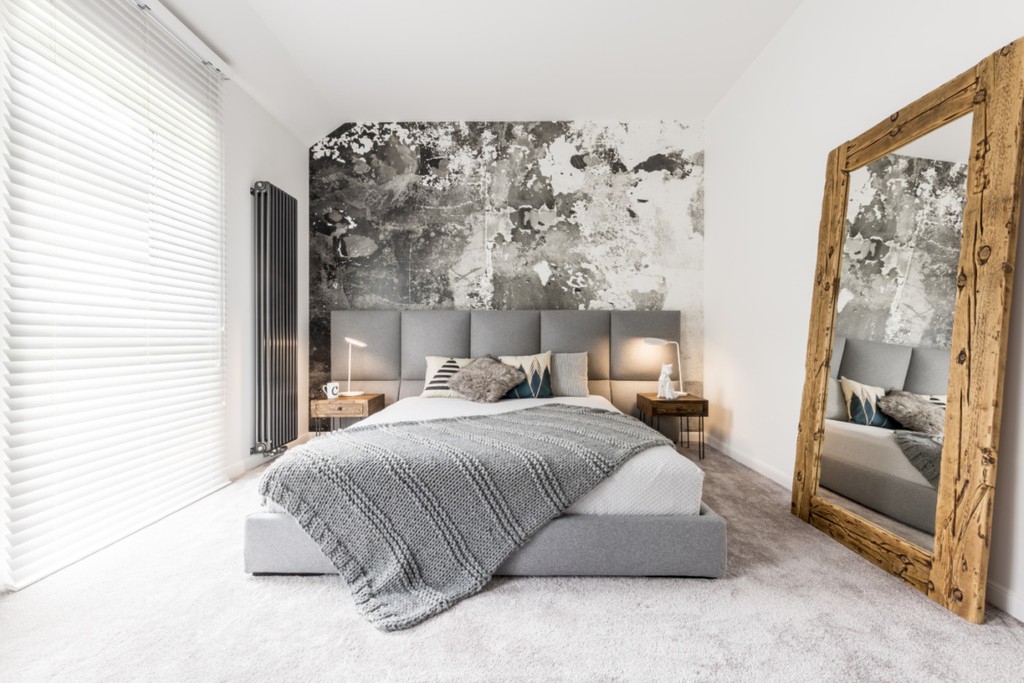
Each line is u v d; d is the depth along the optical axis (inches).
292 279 149.9
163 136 99.8
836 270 94.8
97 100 84.0
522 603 66.8
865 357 86.0
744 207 142.9
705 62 137.4
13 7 70.2
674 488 75.0
